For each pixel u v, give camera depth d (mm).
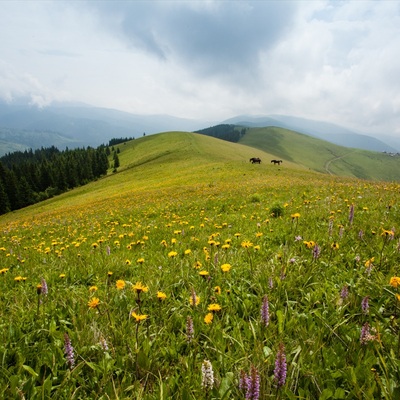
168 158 94750
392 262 4375
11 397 2414
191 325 2938
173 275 4988
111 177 95812
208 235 8547
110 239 10586
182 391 2301
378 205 8914
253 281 4438
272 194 17641
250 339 3037
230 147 113812
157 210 19609
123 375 2688
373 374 2268
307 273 4281
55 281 5629
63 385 2559
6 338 3312
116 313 3822
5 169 119812
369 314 3082
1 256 9430
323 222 7629
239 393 2254
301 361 2475
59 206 65062
